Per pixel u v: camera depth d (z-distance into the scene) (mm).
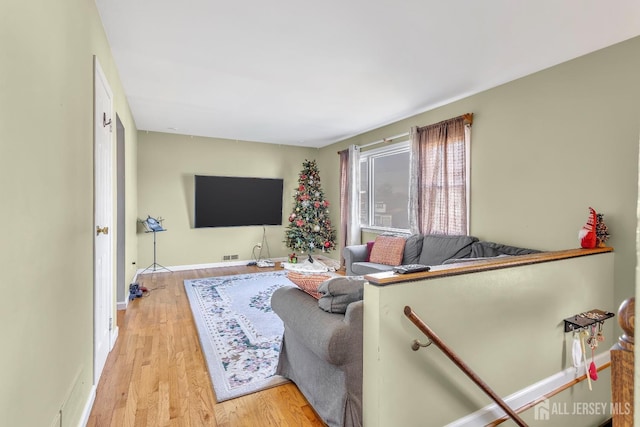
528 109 3139
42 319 1175
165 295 4348
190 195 5973
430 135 4199
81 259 1739
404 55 2754
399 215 5121
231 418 1879
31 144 1081
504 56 2760
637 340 365
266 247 6672
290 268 6023
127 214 4016
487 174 3537
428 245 4000
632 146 2447
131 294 4207
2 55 885
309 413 1935
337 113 4492
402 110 4340
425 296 1588
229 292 4465
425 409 1622
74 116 1595
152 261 5684
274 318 3492
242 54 2762
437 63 2896
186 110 4387
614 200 2543
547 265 2084
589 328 2238
